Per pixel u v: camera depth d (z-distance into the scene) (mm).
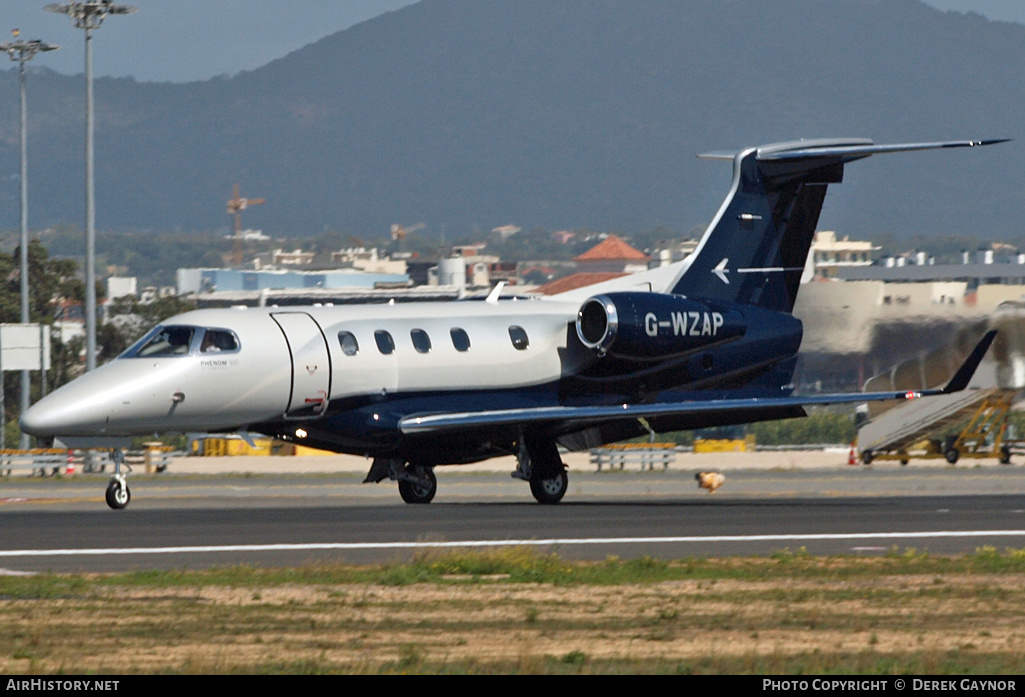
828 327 197750
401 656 47688
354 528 87062
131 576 64875
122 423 100938
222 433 107250
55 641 49875
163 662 46500
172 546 77688
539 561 69250
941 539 83125
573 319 118188
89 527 87562
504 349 114500
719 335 119562
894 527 88938
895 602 59469
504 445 111812
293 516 96188
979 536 84500
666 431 116375
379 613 56156
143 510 103500
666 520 93062
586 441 114250
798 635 52156
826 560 72625
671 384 119750
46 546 77500
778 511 100812
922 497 121500
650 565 69500
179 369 102188
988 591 62250
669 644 50281
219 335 104000
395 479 113000
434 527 87875
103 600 58375
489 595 60844
